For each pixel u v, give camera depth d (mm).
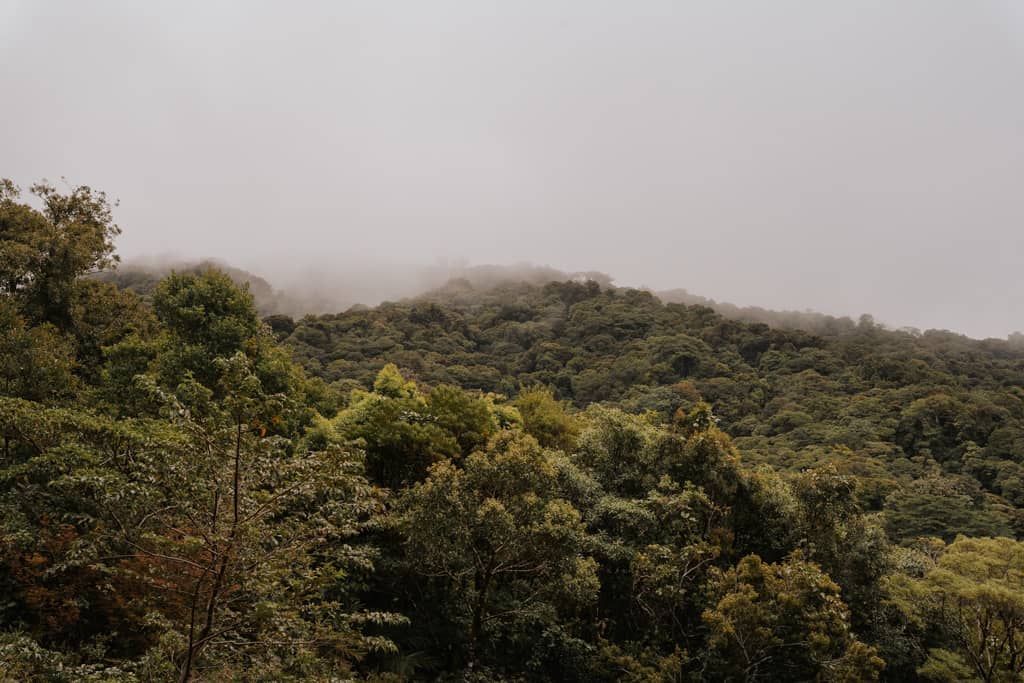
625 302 102188
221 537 5961
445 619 13578
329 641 7316
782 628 13680
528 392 24172
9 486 10289
